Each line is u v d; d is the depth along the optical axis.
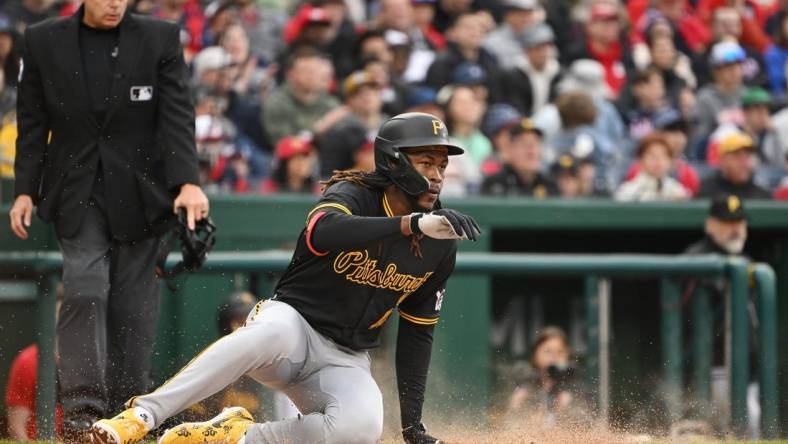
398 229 13.93
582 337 33.88
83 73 19.16
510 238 34.81
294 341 15.27
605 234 35.84
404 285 15.48
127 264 19.75
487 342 30.05
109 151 19.33
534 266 28.02
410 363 16.27
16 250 24.97
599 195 35.34
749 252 36.62
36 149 19.45
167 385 15.09
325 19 36.34
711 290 28.31
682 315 28.36
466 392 29.44
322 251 14.76
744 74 44.34
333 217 14.52
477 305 30.03
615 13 41.19
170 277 20.03
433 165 15.14
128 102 19.25
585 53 41.34
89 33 19.36
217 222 29.77
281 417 23.53
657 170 35.34
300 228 30.48
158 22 19.62
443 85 37.56
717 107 40.59
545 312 33.69
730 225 30.50
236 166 32.00
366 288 15.34
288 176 31.95
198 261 19.80
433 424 25.00
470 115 35.12
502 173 33.78
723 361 28.05
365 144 32.28
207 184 31.11
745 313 27.81
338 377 15.47
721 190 36.28
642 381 28.84
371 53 36.22
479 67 37.34
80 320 19.06
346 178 15.36
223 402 23.25
